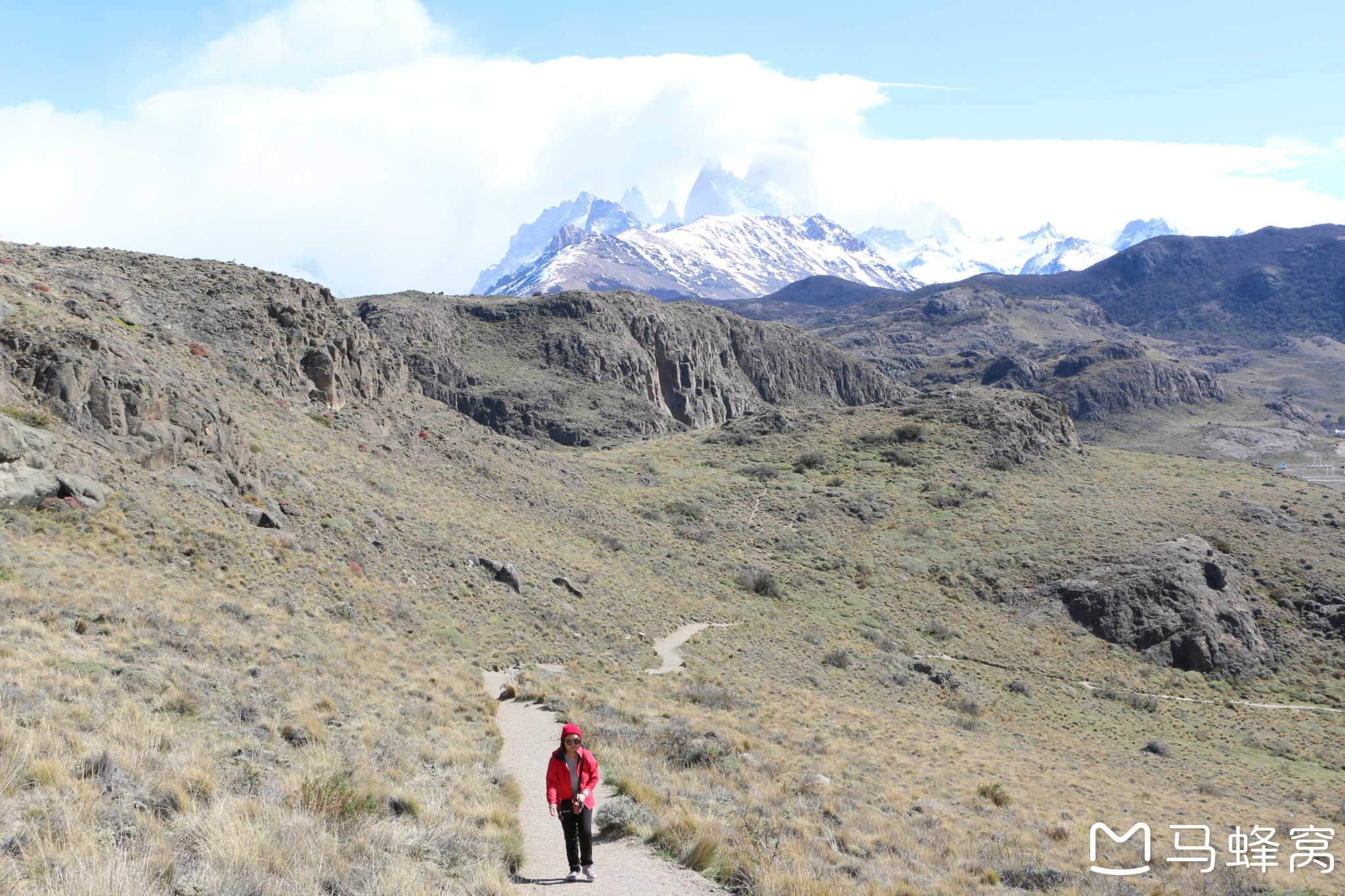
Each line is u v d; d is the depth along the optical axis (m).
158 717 13.67
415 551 46.44
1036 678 71.00
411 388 89.31
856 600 80.25
